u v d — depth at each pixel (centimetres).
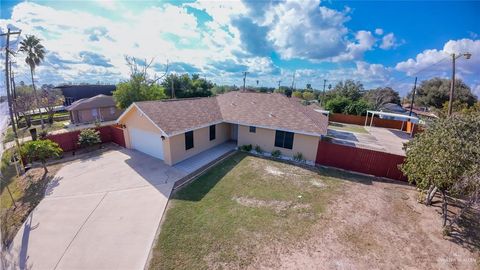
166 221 777
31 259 611
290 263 605
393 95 5725
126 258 615
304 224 780
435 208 905
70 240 682
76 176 1127
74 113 2789
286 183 1110
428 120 1023
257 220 795
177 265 593
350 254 644
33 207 857
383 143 2177
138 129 1470
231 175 1186
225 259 614
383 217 837
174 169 1228
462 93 4481
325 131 1406
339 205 916
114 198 923
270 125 1472
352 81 5588
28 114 2812
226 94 2269
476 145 714
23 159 1235
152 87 2802
